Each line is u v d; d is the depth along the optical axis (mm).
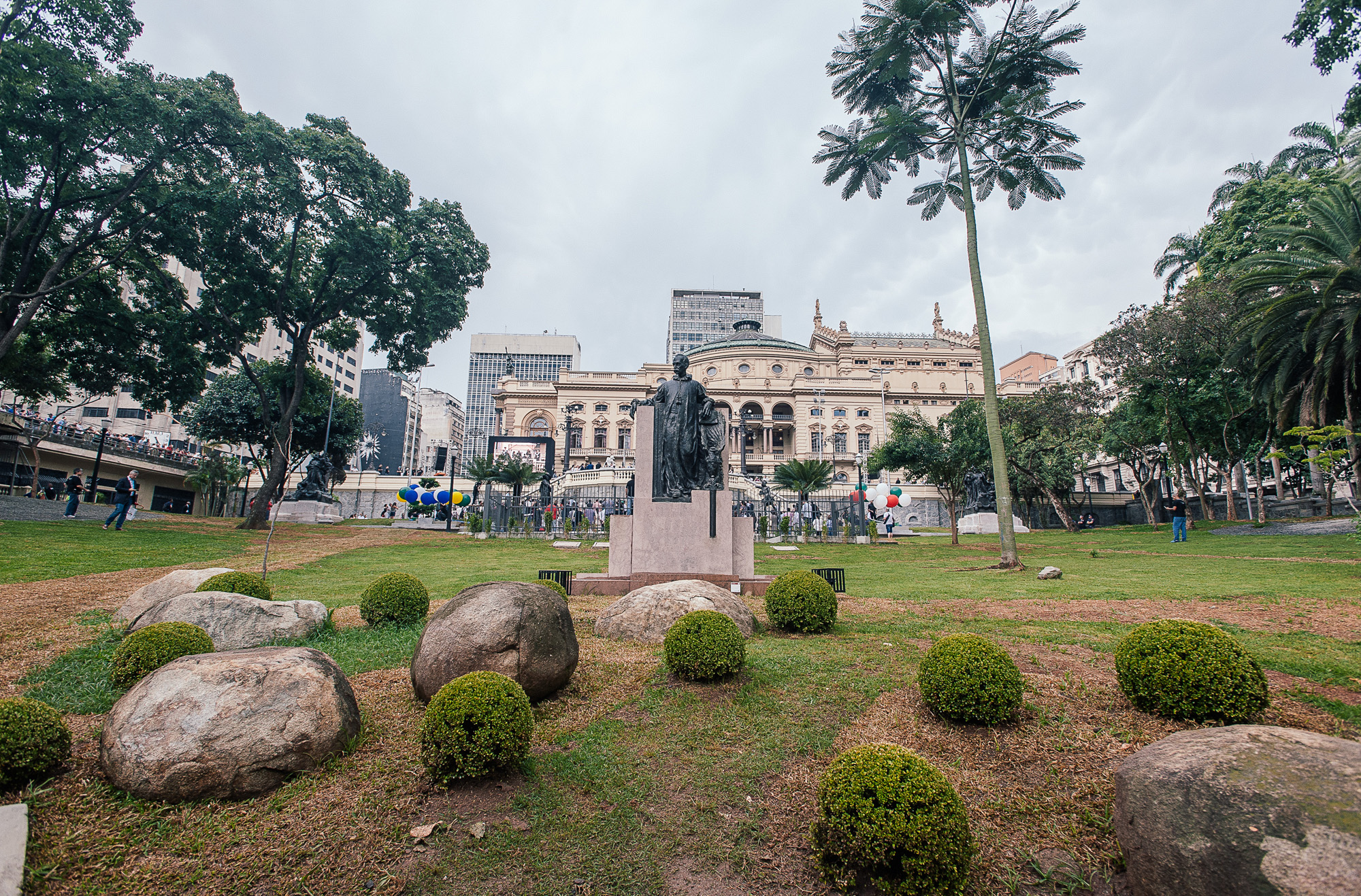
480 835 3553
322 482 34344
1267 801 2730
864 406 72688
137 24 18469
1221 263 28172
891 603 9703
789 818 3783
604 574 11297
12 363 22969
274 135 19500
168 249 21656
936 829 3059
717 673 5574
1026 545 24953
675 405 10797
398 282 24656
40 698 5027
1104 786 3920
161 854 3205
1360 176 20172
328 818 3570
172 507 44719
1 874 2904
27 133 17391
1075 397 38031
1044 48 15992
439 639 5105
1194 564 14375
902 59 16016
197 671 3982
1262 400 21828
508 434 77062
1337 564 12773
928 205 20375
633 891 3225
